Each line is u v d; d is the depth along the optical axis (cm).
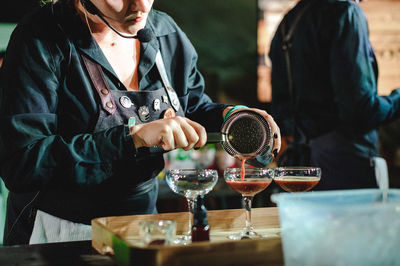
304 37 205
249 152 132
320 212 72
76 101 135
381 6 398
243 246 91
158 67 151
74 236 140
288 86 225
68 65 133
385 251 74
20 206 145
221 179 305
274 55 229
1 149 123
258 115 133
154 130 117
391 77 407
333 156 204
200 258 88
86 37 136
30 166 119
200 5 397
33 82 127
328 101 204
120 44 146
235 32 404
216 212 131
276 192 240
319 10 200
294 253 76
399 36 402
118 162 123
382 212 73
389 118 202
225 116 160
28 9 320
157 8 391
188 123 124
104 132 123
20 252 108
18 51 128
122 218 120
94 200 138
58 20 134
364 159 200
